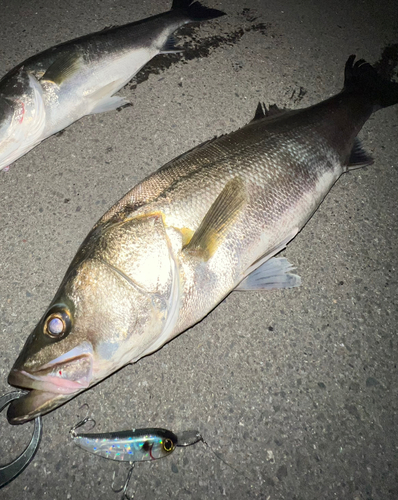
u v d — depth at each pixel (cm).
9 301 47
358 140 56
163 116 60
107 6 72
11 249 50
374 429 43
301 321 47
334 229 53
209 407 43
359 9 75
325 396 44
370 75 59
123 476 40
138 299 36
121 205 40
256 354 45
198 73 64
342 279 50
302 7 74
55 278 48
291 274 47
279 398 44
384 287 50
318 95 64
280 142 47
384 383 45
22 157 56
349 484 41
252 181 43
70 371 34
